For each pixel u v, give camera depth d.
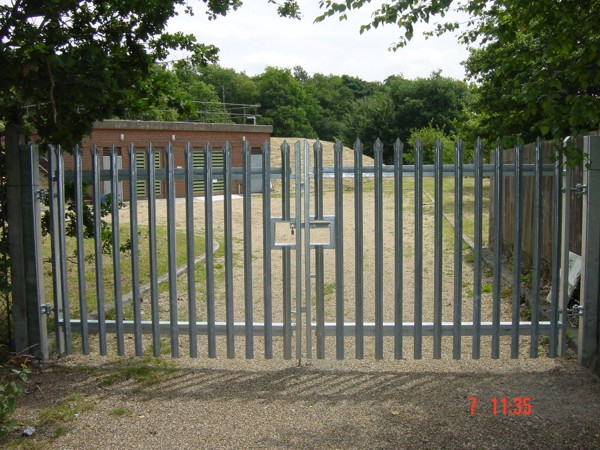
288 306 5.37
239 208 18.39
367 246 12.02
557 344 5.36
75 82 5.46
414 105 53.78
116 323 5.51
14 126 5.48
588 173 5.12
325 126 75.19
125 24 6.71
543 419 4.28
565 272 5.23
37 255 5.57
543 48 4.96
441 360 5.55
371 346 6.04
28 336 5.63
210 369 5.38
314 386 4.96
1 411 3.96
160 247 11.96
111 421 4.35
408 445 3.94
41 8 5.56
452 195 20.41
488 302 7.66
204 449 3.93
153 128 23.09
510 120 5.30
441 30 6.25
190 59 7.41
